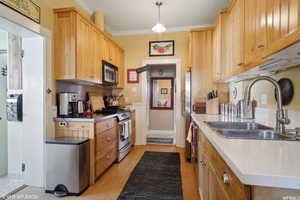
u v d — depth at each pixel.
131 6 3.03
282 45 0.89
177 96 4.03
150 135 5.38
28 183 2.21
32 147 2.17
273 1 1.00
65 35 2.25
